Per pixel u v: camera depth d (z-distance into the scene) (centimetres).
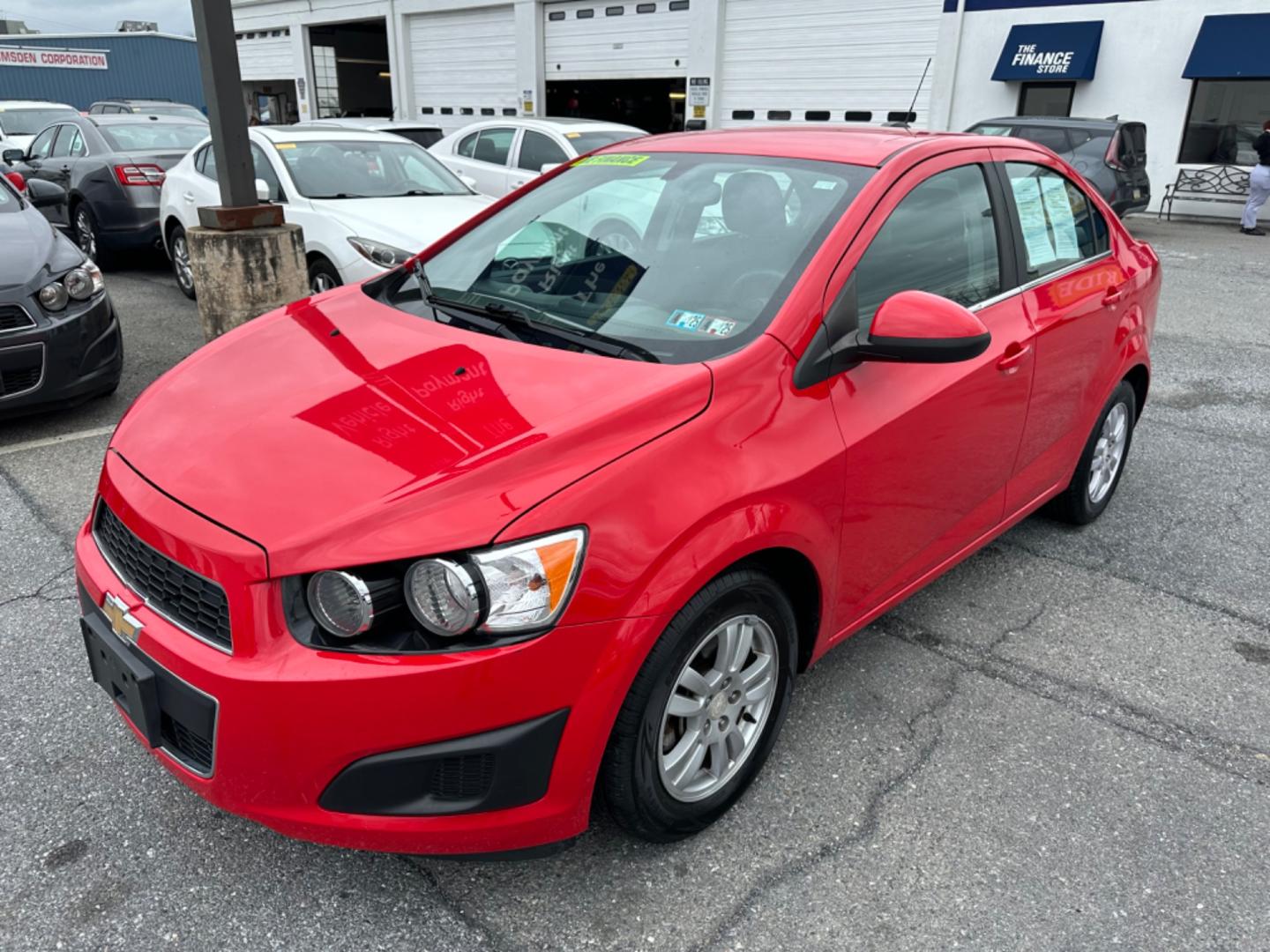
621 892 215
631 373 221
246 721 181
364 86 2869
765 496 213
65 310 471
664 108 2067
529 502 186
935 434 267
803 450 224
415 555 179
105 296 500
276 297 561
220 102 531
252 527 187
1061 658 314
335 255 622
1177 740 275
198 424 223
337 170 703
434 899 212
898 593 285
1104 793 252
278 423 216
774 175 276
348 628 180
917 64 1672
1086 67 1538
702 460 206
